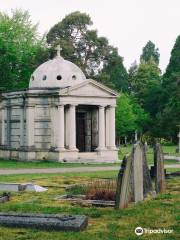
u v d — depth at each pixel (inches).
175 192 1032.2
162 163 1062.4
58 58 2591.0
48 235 622.8
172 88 3909.9
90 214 763.4
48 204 875.4
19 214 701.3
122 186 808.9
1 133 2669.8
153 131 3922.2
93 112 2586.1
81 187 1052.5
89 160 2304.4
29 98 2402.8
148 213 765.9
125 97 4037.9
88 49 4001.0
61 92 2340.1
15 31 3107.8
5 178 1384.1
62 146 2353.6
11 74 3058.6
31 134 2407.7
